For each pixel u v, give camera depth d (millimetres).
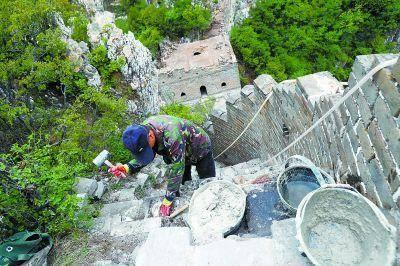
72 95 11609
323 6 21172
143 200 4293
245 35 20078
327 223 2439
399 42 22812
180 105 14906
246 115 7516
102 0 21109
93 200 5074
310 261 2152
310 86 3809
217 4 21219
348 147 2865
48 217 3840
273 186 3260
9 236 3840
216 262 2486
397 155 2139
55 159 5492
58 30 10680
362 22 21594
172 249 2641
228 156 10781
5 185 3936
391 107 2176
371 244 2178
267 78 5738
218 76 17094
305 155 4172
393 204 2227
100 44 13125
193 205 3225
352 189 2361
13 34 10328
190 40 19984
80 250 3443
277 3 20672
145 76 14102
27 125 8570
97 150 8172
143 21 19469
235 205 3111
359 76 2600
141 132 2809
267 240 2520
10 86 9812
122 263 3213
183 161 3160
